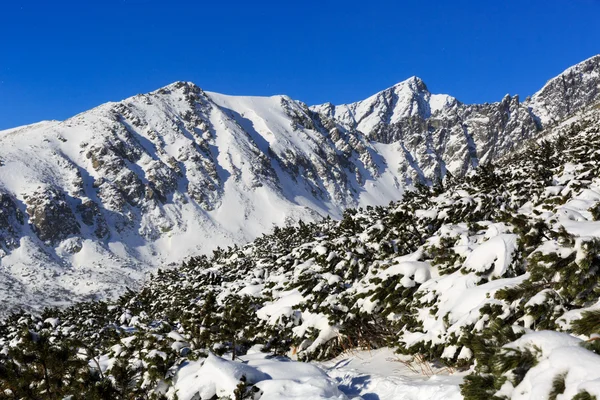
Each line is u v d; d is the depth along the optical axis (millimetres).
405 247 8383
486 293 4383
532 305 3516
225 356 7840
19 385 4945
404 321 5840
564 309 3445
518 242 4535
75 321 17438
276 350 7953
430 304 5363
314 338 8125
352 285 8445
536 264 3457
